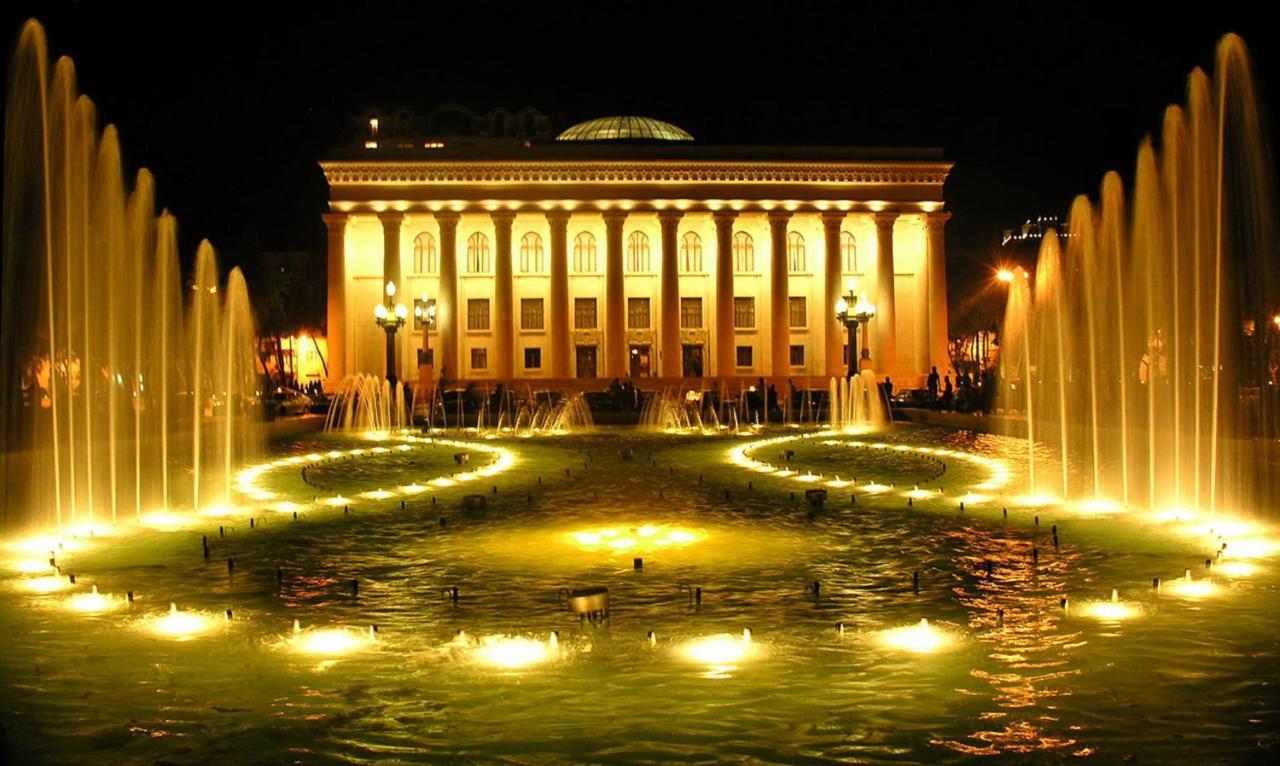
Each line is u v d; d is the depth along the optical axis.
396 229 73.44
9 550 15.87
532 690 8.97
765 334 77.56
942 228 75.75
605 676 9.30
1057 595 12.20
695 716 8.34
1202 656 9.79
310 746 7.85
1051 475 24.72
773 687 8.98
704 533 16.62
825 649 10.05
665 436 41.16
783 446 34.75
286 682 9.29
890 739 7.86
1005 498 20.70
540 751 7.70
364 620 11.34
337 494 22.42
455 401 56.62
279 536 16.89
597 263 77.38
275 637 10.74
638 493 21.88
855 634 10.56
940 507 19.47
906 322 78.31
